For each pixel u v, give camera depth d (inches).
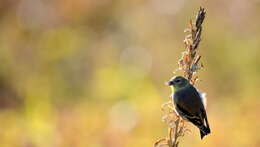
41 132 502.3
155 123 526.0
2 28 766.5
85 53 741.3
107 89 642.2
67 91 673.6
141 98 591.8
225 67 666.2
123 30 786.2
